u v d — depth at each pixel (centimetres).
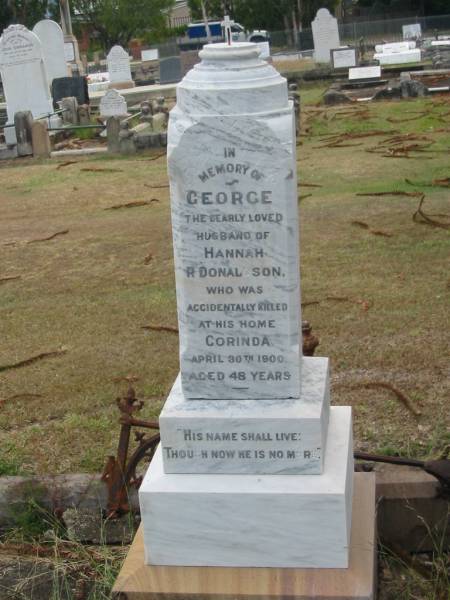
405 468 355
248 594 286
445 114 1329
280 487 290
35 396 464
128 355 507
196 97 280
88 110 1513
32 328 562
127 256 717
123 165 1134
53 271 691
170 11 4012
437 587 314
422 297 557
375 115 1388
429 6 3909
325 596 283
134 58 3953
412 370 460
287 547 294
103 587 321
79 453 403
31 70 1387
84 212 898
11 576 332
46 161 1205
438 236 692
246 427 293
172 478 298
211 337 298
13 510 357
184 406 300
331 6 3747
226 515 293
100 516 350
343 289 585
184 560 300
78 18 3906
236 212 285
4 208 948
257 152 279
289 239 286
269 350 297
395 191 852
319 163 1045
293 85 1362
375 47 2838
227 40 290
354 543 302
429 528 332
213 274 292
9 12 3516
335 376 461
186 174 284
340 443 309
